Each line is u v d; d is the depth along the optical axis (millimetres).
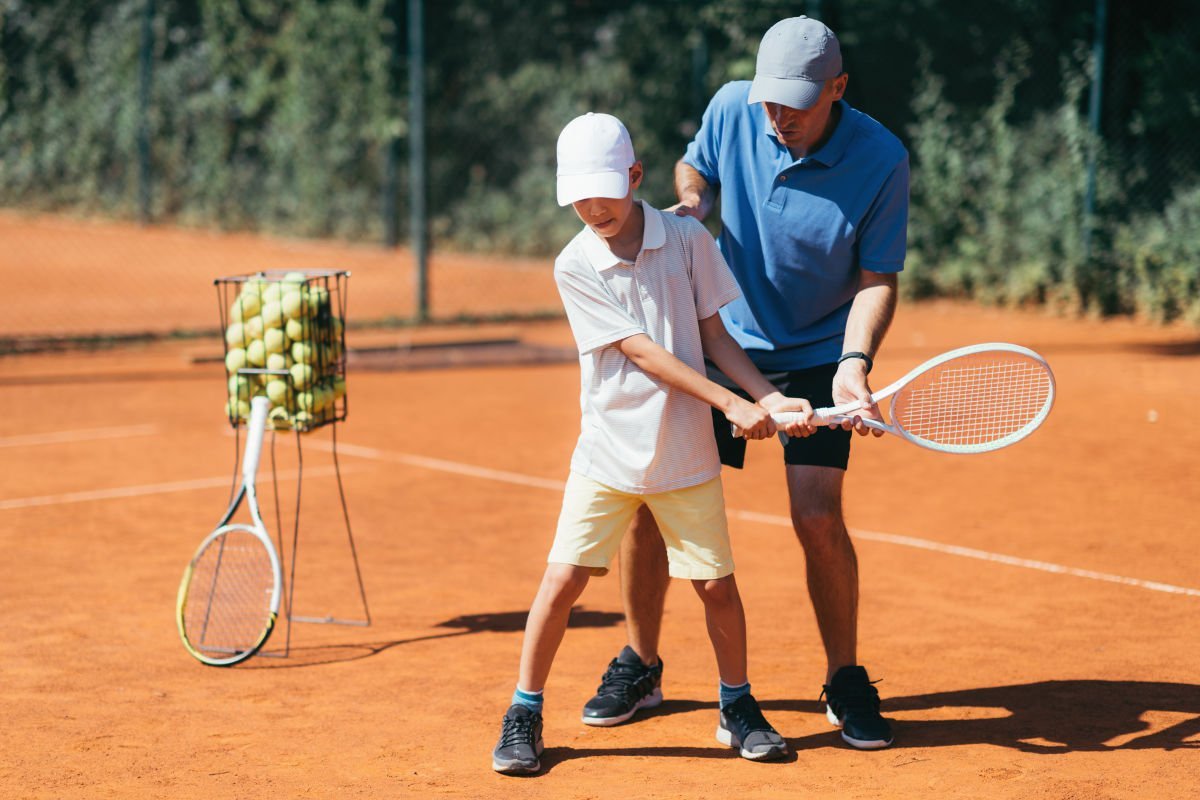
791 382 7234
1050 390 6543
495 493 12625
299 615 9047
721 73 31391
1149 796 6086
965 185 28219
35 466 13609
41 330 24203
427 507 12070
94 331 24109
